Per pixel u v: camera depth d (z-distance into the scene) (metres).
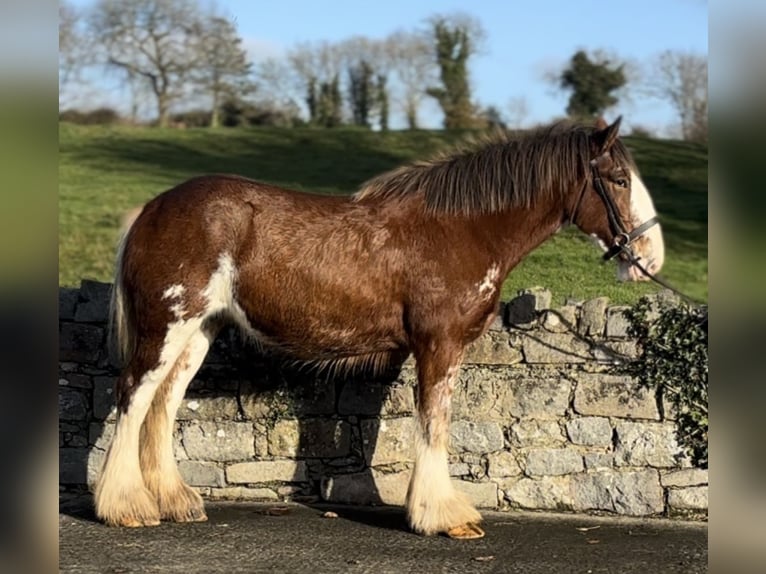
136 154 23.11
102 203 17.14
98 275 12.41
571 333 5.84
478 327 5.24
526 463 5.82
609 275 9.83
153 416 5.39
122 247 5.26
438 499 5.07
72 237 14.41
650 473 5.69
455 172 5.24
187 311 5.07
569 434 5.79
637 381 5.72
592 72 29.00
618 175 5.21
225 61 31.86
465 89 32.34
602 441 5.76
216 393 6.07
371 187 5.36
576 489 5.77
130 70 31.12
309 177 20.50
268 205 5.19
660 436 5.69
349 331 5.19
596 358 5.80
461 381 5.90
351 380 5.98
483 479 5.86
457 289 5.11
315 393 6.02
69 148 23.41
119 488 5.19
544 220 5.30
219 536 5.11
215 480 6.07
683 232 15.24
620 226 5.23
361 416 5.98
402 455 5.96
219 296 5.16
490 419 5.87
